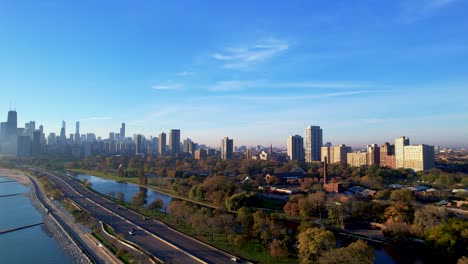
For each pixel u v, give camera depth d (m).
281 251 142.62
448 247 143.12
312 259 131.38
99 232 192.88
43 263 154.00
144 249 161.12
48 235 197.50
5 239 190.00
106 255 158.75
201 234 186.00
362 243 127.00
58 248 173.88
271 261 143.62
